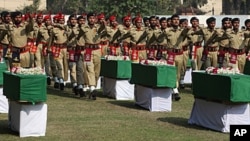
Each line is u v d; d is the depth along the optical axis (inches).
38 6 2527.1
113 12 1782.7
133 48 748.0
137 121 523.5
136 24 757.9
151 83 575.8
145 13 1804.9
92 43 659.4
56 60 754.2
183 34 700.0
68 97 687.1
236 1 2474.2
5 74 473.1
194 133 471.2
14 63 616.4
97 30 663.8
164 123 514.9
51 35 753.0
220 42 736.3
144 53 748.0
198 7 2773.1
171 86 577.0
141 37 732.7
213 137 455.5
